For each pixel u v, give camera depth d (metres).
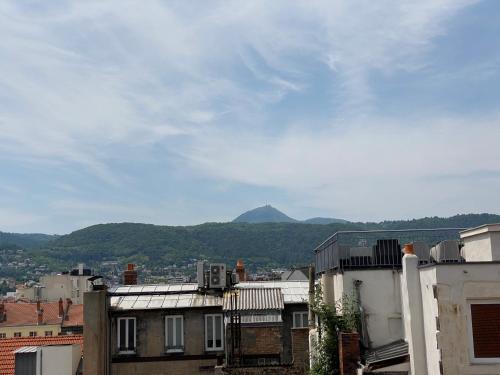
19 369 28.14
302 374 23.69
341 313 18.55
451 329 13.16
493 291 13.20
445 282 13.34
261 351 27.89
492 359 13.15
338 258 18.91
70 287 116.31
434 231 20.31
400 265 18.34
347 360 16.50
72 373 28.80
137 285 35.03
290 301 30.70
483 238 17.42
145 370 30.59
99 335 28.75
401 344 16.62
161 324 31.03
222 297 31.92
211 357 30.78
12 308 85.38
